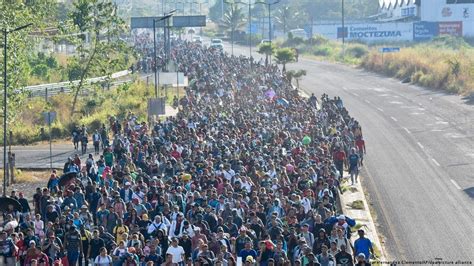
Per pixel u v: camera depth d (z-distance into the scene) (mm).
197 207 43219
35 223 43281
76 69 118000
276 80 124312
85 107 111500
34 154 84250
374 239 50562
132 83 131375
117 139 70000
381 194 63781
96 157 81250
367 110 112312
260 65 145250
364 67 176000
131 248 37688
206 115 84938
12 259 40219
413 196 62844
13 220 44250
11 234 41094
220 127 75312
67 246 40844
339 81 151000
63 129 96000
